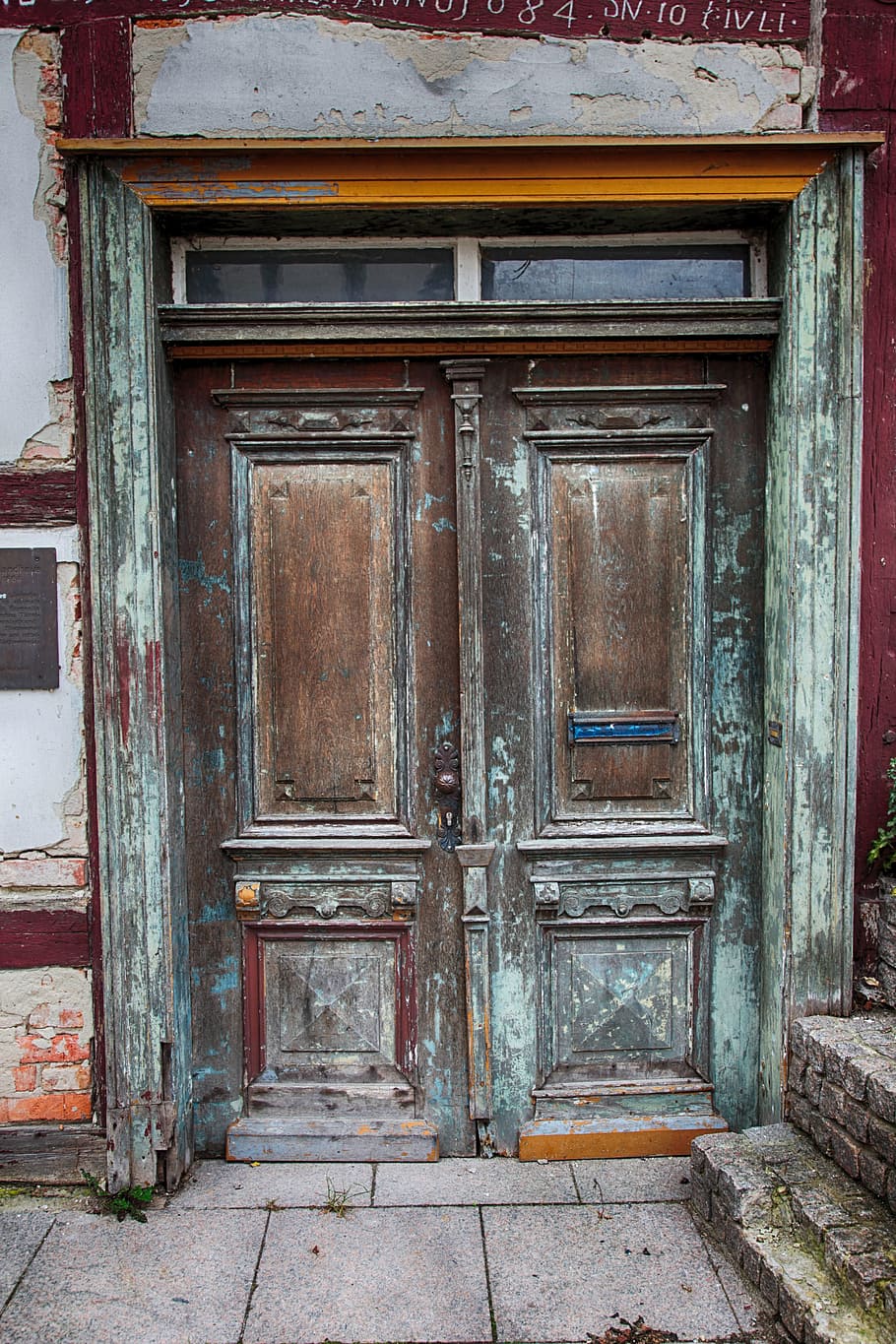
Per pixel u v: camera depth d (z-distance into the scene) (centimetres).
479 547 290
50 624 279
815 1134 267
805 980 286
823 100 274
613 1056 304
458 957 301
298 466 293
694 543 296
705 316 280
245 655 295
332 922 300
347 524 293
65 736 283
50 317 274
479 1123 301
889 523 285
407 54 269
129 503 274
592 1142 299
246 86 269
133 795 278
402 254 291
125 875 278
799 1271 229
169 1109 281
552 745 299
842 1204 240
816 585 280
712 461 295
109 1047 279
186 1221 269
